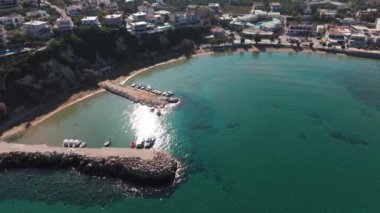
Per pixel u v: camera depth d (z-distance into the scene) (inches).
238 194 3157.0
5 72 4564.5
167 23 7623.0
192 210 2974.9
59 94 4972.9
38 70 4886.8
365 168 3499.0
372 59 6811.0
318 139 4003.4
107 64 5979.3
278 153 3750.0
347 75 5984.3
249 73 6087.6
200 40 7524.6
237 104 4894.2
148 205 3016.7
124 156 3521.2
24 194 3110.2
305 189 3218.5
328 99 5036.9
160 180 3245.6
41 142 3902.6
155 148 3838.6
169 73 6038.4
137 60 6422.2
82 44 5772.6
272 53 7150.6
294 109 4731.8
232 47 7372.1
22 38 5280.5
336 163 3577.8
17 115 4399.6
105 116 4522.6
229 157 3688.5
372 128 4227.4
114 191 3164.4
